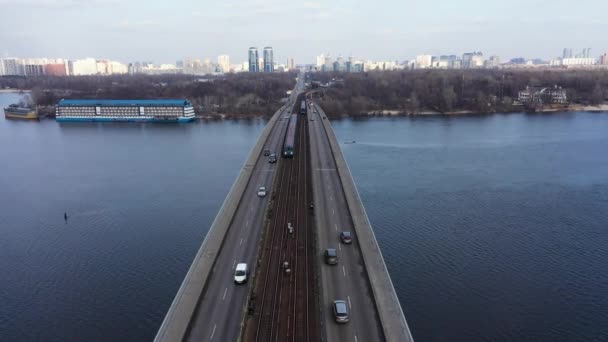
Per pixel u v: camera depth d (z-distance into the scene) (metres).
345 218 89.94
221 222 87.06
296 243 79.56
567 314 72.50
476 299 76.31
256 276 68.19
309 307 60.44
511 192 130.38
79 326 71.00
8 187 142.00
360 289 63.91
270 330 55.66
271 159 134.75
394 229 104.25
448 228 104.69
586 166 158.50
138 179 148.75
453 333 67.81
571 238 99.06
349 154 182.12
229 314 58.25
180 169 161.00
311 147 156.50
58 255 94.94
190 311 58.06
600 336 67.50
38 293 80.56
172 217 114.38
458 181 141.75
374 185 137.88
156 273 86.88
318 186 110.69
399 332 53.84
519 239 98.62
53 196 132.38
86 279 85.12
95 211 119.81
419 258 90.25
